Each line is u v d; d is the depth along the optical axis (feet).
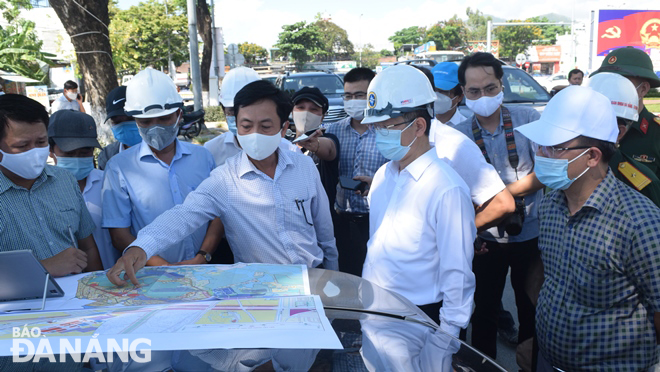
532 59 226.58
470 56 10.46
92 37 37.93
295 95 11.73
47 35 108.78
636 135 10.12
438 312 7.66
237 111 7.79
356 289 6.19
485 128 10.90
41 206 7.55
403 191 7.57
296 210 8.27
